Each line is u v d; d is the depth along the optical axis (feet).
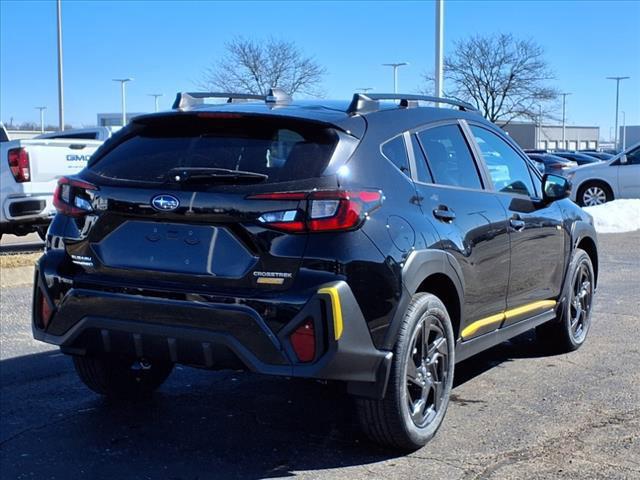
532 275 18.56
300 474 13.48
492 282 16.61
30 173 36.83
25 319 24.81
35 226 38.40
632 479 13.10
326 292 12.32
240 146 13.71
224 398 17.63
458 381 18.81
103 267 13.74
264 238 12.62
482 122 18.40
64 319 14.01
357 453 14.39
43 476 13.51
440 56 53.98
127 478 13.42
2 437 15.26
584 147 340.59
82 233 14.10
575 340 21.30
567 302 20.63
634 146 60.95
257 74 120.57
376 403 13.53
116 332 13.53
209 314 12.65
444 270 14.57
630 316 25.64
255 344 12.48
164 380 17.85
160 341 13.20
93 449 14.69
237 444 14.89
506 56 150.51
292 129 13.69
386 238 13.25
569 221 20.63
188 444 14.92
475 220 15.99
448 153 16.39
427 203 14.76
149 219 13.42
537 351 21.50
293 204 12.62
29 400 17.43
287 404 17.20
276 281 12.57
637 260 37.96
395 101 16.81
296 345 12.39
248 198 12.73
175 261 13.14
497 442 14.80
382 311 13.01
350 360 12.63
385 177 13.93
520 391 17.95
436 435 15.16
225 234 12.90
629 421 15.90
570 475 13.28
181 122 14.38
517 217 17.75
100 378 16.43
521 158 19.71
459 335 15.57
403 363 13.48
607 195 60.75
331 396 17.74
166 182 13.43
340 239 12.64
